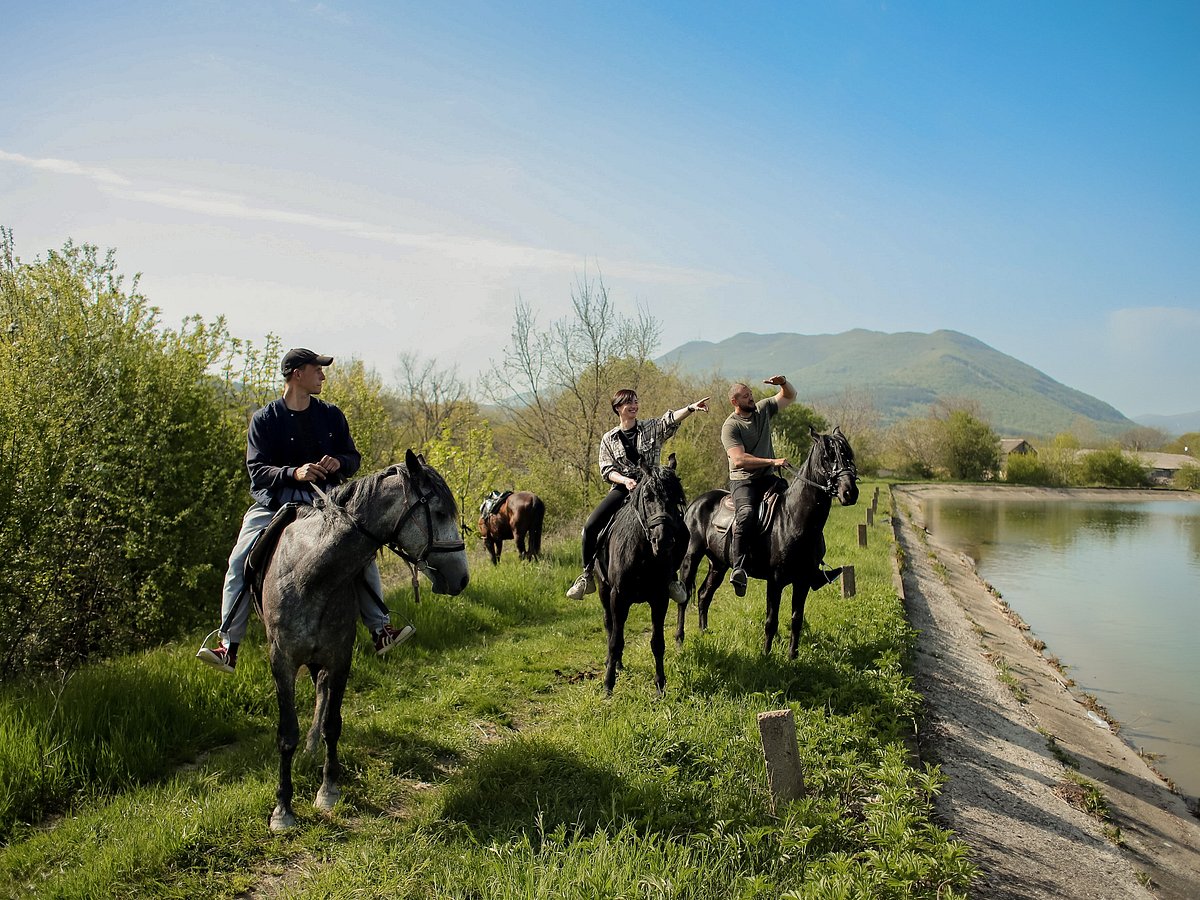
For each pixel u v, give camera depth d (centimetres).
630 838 453
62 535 786
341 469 556
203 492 915
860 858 458
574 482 2131
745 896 388
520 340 2233
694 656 815
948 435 8362
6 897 414
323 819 503
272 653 500
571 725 652
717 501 969
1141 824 736
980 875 531
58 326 866
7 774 508
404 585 1101
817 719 639
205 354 987
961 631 1470
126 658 744
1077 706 1154
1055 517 5131
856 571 1623
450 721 690
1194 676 1377
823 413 8369
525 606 1132
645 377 2794
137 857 445
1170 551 3331
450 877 416
